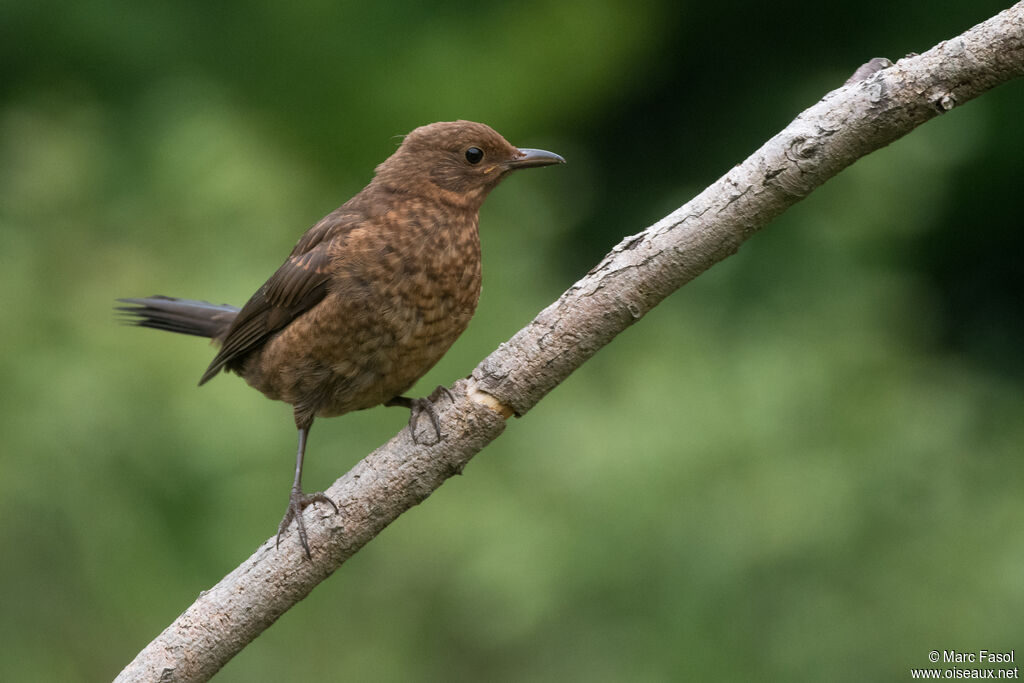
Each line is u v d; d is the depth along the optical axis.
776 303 13.12
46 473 10.51
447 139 7.63
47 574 10.70
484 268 12.32
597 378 12.72
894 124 5.27
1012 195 17.06
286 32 15.28
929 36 17.14
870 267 13.19
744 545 11.16
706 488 11.40
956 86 5.19
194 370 11.02
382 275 7.23
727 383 11.99
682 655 11.18
